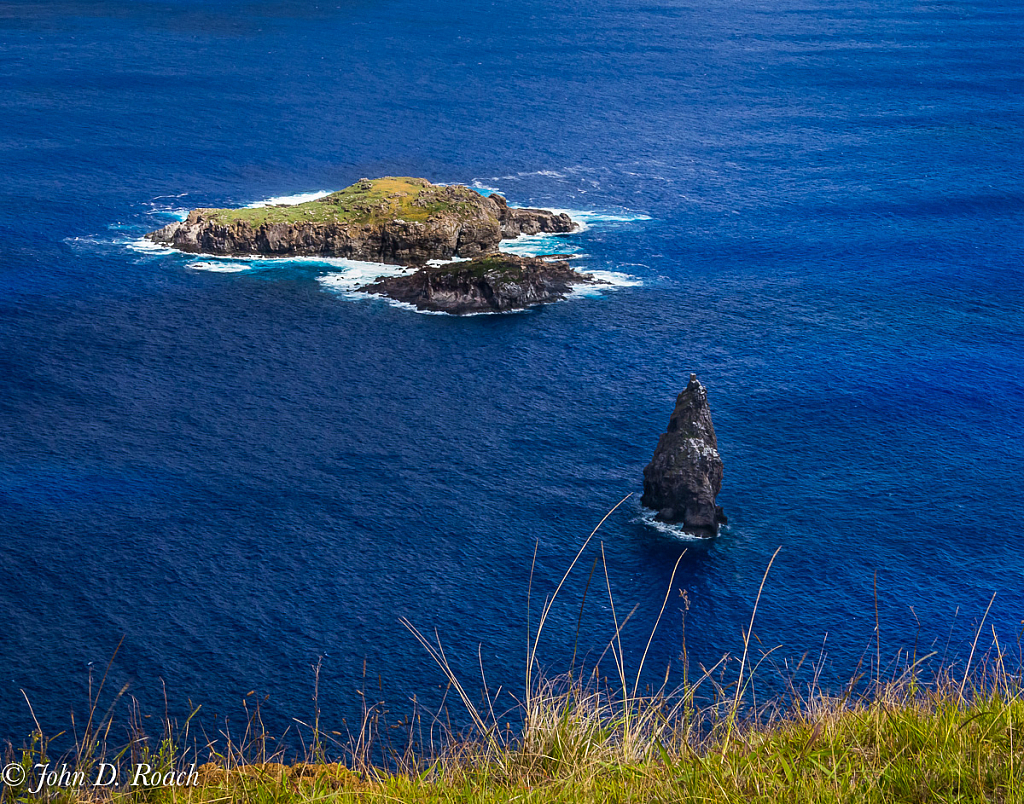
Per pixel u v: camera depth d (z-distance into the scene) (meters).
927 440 100.75
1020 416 106.44
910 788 10.00
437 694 61.34
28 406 104.00
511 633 68.75
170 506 85.88
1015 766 10.03
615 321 129.75
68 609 70.81
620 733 11.91
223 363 115.50
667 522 83.88
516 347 121.50
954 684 12.82
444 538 81.75
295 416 103.81
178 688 62.03
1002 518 85.88
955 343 126.12
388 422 103.12
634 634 68.56
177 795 11.32
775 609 72.06
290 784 11.37
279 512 85.38
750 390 112.00
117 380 110.56
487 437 100.06
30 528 81.50
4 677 62.66
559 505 87.31
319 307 130.50
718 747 11.53
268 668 64.38
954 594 74.56
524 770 11.23
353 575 76.12
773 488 90.75
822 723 11.24
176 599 72.38
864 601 73.44
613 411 106.38
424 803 10.66
